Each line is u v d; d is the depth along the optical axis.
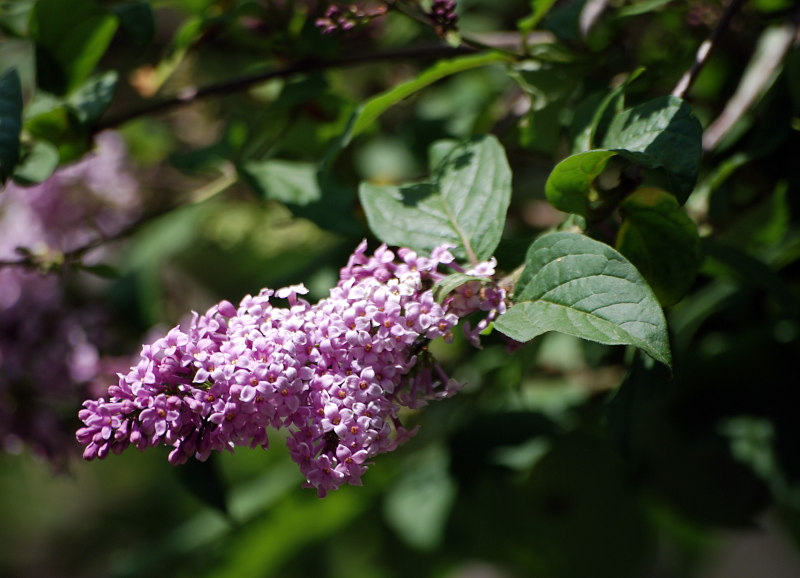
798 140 0.65
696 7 0.69
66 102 0.66
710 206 0.65
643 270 0.55
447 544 0.84
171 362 0.50
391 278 0.52
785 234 0.72
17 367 0.74
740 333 0.70
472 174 0.56
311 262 0.71
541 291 0.51
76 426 0.76
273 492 0.81
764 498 0.72
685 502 0.73
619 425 0.57
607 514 0.77
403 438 0.52
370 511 0.85
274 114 0.72
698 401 0.70
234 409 0.49
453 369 0.77
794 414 0.69
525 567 0.84
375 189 0.56
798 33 0.65
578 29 0.65
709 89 0.74
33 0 0.68
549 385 0.80
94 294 0.84
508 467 0.71
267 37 0.73
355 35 0.77
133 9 0.66
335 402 0.49
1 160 0.59
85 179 0.84
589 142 0.55
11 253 0.81
